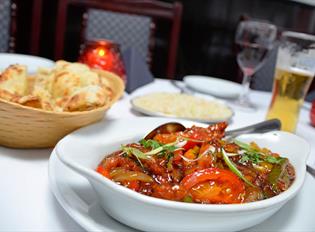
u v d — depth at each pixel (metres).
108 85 0.46
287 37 0.53
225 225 0.25
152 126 0.40
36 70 0.53
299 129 0.58
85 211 0.27
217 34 1.55
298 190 0.28
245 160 0.32
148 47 1.04
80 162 0.28
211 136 0.34
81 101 0.37
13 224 0.26
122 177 0.27
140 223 0.25
